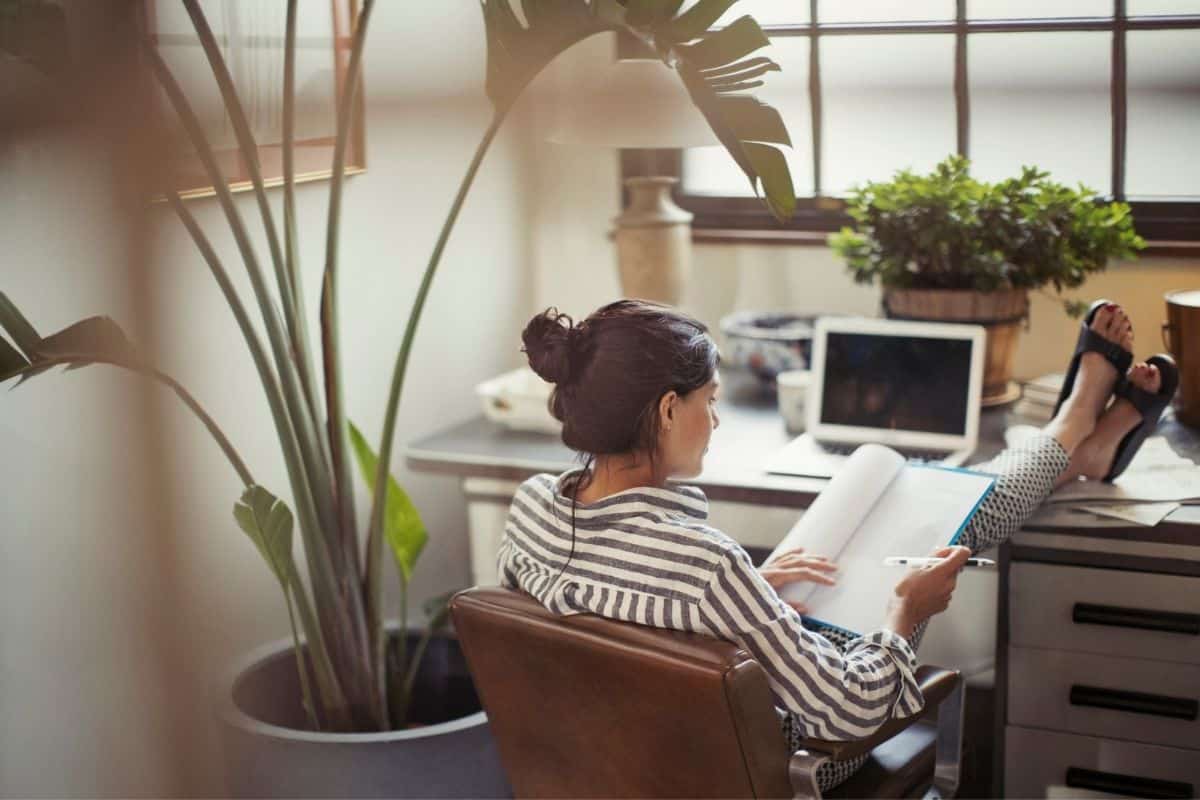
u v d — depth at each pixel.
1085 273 2.34
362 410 2.42
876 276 2.62
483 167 2.70
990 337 2.27
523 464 2.24
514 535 1.60
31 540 1.77
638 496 1.47
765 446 2.27
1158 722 1.91
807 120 2.71
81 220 1.78
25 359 1.58
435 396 2.63
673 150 2.76
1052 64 2.48
